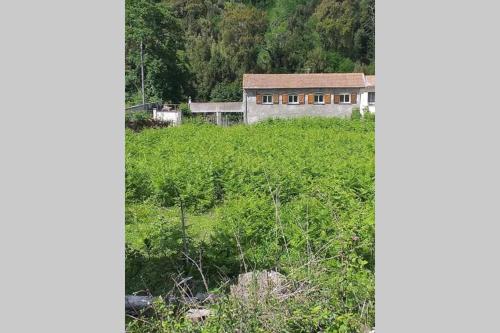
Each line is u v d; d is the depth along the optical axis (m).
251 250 7.87
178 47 37.91
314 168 13.24
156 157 16.52
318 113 37.22
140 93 35.50
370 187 10.68
